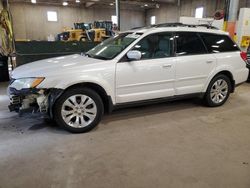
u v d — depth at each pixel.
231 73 4.51
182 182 2.31
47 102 3.20
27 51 6.71
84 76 3.21
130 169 2.52
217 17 8.51
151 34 3.71
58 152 2.85
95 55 3.87
